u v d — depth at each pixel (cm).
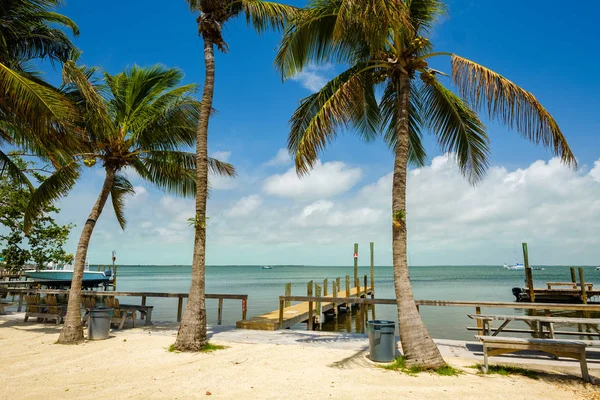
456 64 658
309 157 686
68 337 880
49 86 1102
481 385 558
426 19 803
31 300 1212
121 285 5094
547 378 598
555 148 630
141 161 1177
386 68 762
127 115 1062
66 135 875
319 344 856
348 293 2398
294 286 4806
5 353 786
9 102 901
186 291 3784
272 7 866
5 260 2008
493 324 1688
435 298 2936
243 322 1083
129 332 1038
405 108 723
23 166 1677
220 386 554
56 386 561
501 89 620
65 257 2183
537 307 832
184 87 1044
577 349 592
